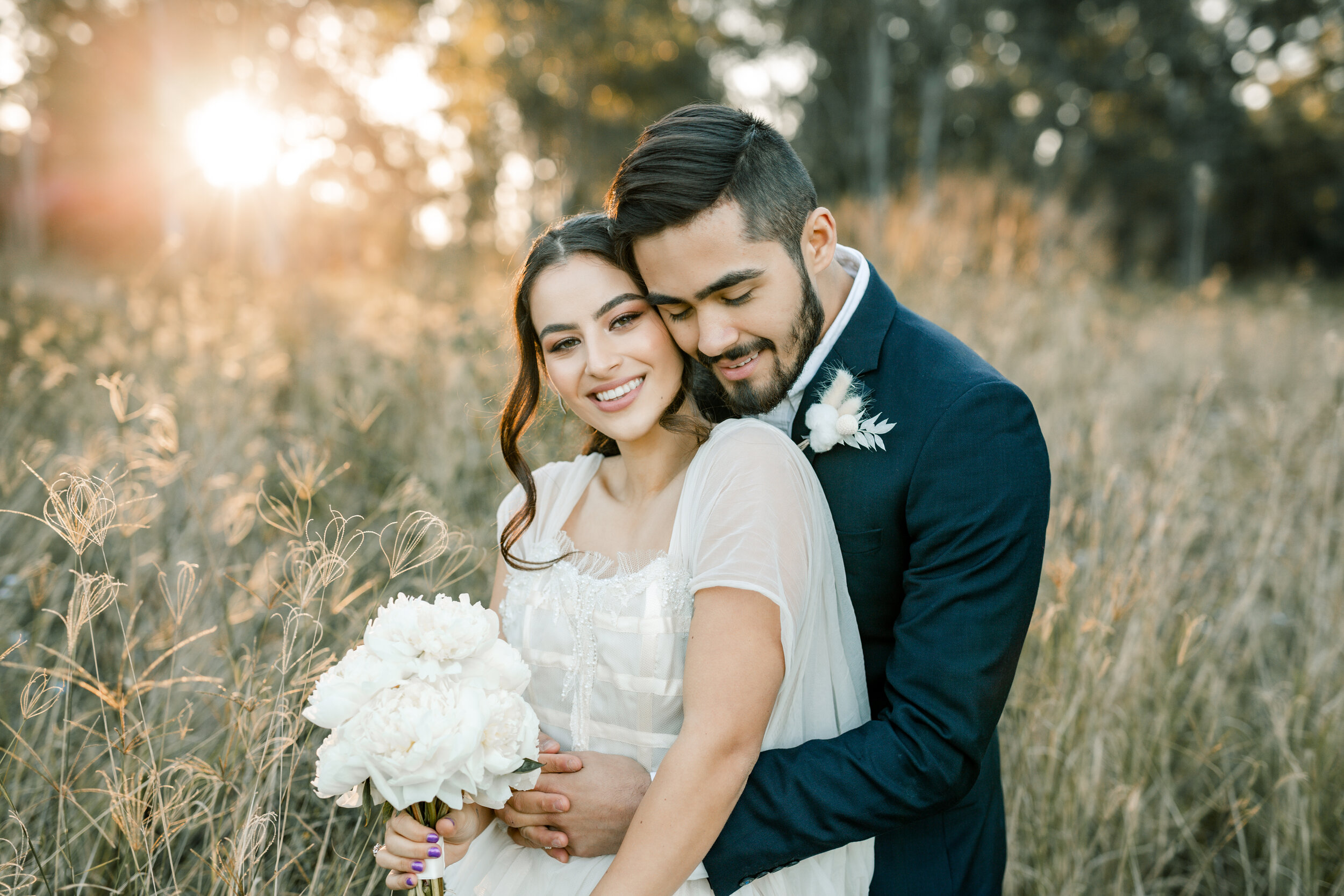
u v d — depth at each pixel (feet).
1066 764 6.77
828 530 5.13
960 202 24.03
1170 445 8.76
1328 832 7.12
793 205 4.85
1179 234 74.33
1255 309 28.84
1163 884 6.96
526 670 4.51
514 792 4.90
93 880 5.77
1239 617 8.28
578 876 4.90
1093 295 21.36
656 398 5.25
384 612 4.41
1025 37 71.36
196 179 54.39
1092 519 8.40
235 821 5.17
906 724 4.62
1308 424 10.20
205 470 8.82
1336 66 76.64
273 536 8.36
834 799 4.54
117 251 71.92
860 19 65.16
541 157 80.53
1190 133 73.77
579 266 5.12
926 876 5.30
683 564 5.05
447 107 73.46
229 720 5.87
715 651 4.49
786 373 5.14
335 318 22.52
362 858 5.90
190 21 56.75
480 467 9.96
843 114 71.10
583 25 71.77
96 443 7.94
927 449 4.84
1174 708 7.81
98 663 7.48
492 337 12.11
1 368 13.56
